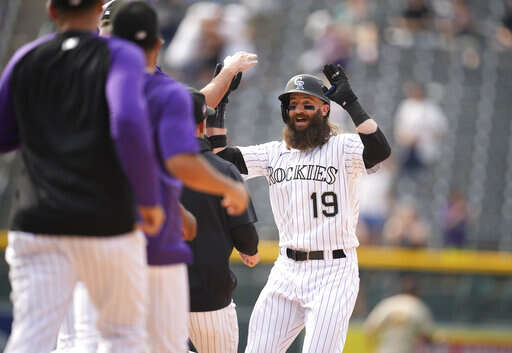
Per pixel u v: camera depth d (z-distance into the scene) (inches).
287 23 2078.0
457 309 1326.3
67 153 422.0
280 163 713.6
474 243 1665.8
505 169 1791.3
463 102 1884.8
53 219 418.9
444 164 1772.9
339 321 672.4
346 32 1894.7
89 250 424.2
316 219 692.7
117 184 426.3
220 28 1875.0
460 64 1961.1
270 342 690.2
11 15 1900.8
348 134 710.5
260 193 1728.6
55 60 434.3
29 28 1902.1
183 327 491.2
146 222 428.1
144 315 453.4
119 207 425.7
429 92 1897.1
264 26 2044.8
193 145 443.2
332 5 2110.0
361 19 2009.1
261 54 1999.3
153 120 459.8
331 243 690.8
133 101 410.3
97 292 439.5
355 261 704.4
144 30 469.1
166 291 478.9
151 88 465.7
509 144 1827.0
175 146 441.4
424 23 2003.0
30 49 445.1
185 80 1850.4
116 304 440.1
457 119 1854.1
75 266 434.0
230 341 699.4
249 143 1840.6
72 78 429.4
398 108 1863.9
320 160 697.6
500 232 1700.3
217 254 672.4
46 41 445.7
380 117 1852.9
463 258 1327.5
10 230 440.8
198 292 670.5
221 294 677.9
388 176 1603.1
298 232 697.6
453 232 1604.3
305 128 695.1
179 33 1882.4
